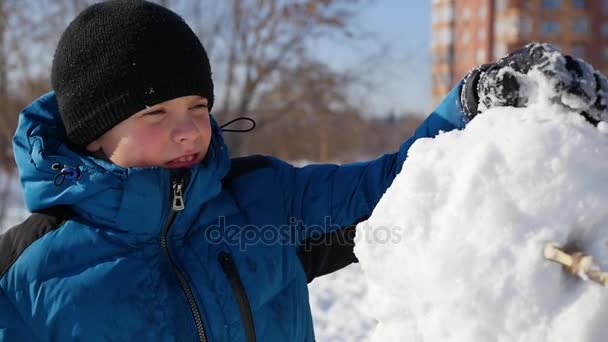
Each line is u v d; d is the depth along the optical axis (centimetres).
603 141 98
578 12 1906
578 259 88
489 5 1967
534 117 102
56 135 145
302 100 1159
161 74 130
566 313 90
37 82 1097
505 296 91
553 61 106
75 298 126
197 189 135
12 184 1279
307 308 154
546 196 94
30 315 127
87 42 132
